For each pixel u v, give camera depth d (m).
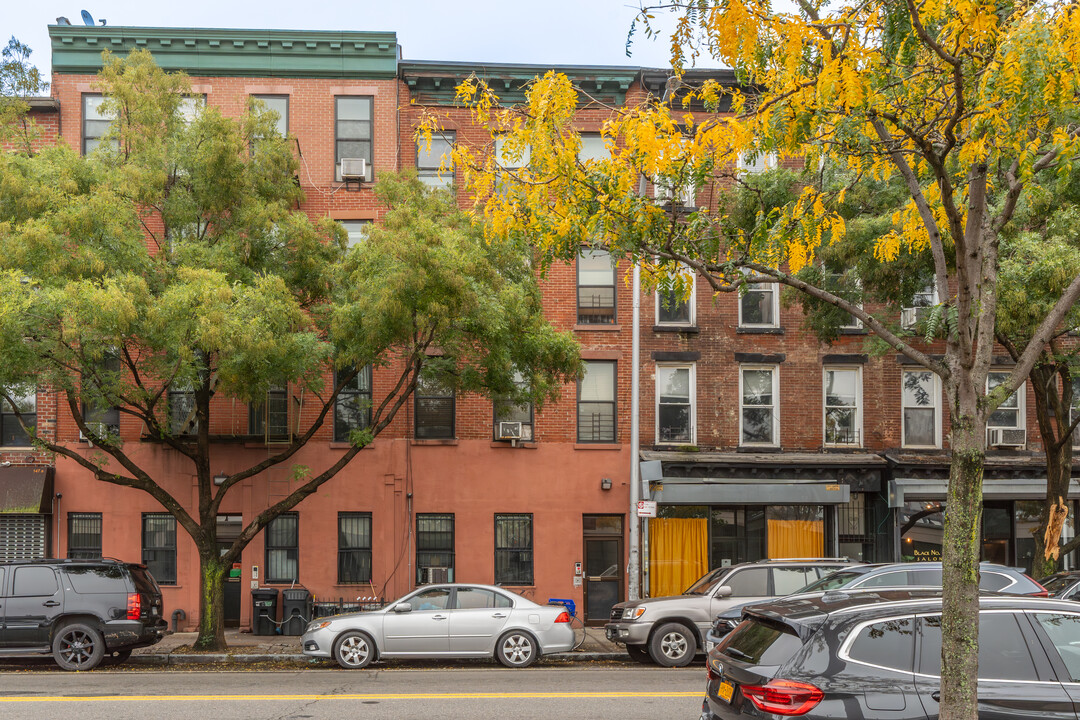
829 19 7.89
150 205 16.77
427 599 15.98
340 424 21.52
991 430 22.56
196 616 20.83
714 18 7.97
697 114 22.08
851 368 22.72
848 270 18.27
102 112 17.80
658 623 15.98
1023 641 6.75
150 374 16.70
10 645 15.38
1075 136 7.69
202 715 10.97
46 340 14.49
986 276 7.14
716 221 10.12
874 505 22.47
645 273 9.50
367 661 15.52
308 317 15.99
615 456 21.88
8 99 17.59
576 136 9.02
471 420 21.77
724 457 21.58
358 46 22.08
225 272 15.95
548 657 16.92
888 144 8.08
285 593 19.98
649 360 22.20
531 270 17.72
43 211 15.11
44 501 20.31
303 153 21.94
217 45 21.89
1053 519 17.75
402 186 17.77
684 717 10.88
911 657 6.59
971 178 7.48
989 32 7.31
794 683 6.41
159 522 21.12
